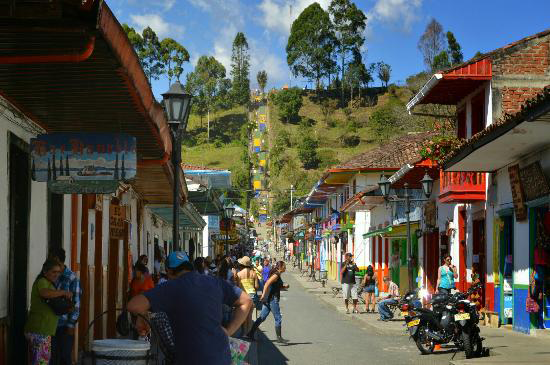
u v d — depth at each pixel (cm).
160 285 572
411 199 2748
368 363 1366
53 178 838
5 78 721
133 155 844
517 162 1831
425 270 2869
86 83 734
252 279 1803
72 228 1250
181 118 1219
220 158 19575
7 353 916
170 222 3139
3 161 873
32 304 896
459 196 2136
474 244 2244
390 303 2217
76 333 1289
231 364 575
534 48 2084
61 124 973
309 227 7181
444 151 2275
